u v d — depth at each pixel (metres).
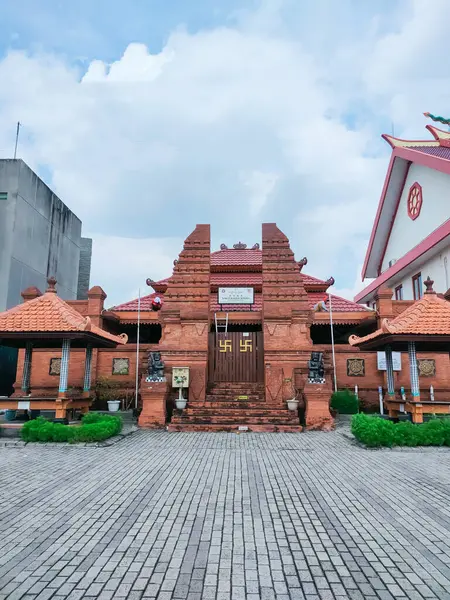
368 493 7.25
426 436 11.45
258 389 17.11
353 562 4.68
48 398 13.38
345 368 19.97
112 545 5.08
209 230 18.52
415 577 4.36
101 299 20.52
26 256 27.19
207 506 6.52
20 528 5.61
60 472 8.62
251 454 10.58
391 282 30.69
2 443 11.55
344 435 13.36
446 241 22.55
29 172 27.69
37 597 3.94
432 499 6.93
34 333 13.39
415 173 28.45
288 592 4.05
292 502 6.74
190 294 17.56
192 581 4.24
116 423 12.83
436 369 19.45
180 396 15.59
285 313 17.08
